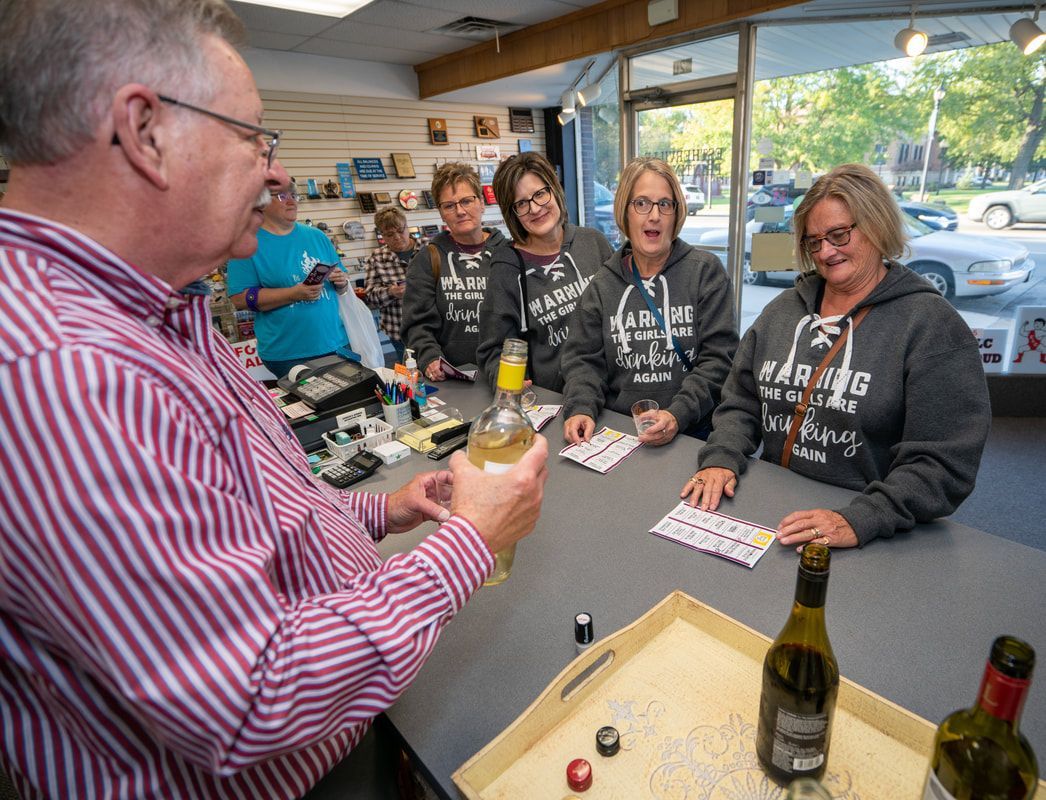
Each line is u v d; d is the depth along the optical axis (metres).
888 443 1.28
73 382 0.41
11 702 0.55
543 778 0.63
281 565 0.62
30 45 0.44
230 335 4.47
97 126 0.47
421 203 6.09
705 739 0.65
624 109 4.89
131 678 0.42
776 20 3.76
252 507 0.58
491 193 6.64
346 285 3.17
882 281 1.25
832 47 4.24
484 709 0.77
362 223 5.64
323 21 4.16
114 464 0.41
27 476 0.40
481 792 0.61
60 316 0.44
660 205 1.75
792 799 0.46
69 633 0.43
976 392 1.12
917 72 3.74
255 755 0.47
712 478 1.29
